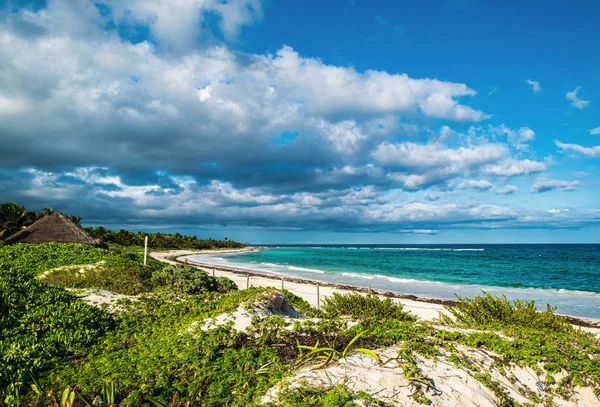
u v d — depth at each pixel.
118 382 5.91
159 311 11.77
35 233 29.17
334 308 13.96
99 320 10.45
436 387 5.02
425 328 7.34
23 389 6.38
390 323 7.83
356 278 41.78
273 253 124.44
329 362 5.85
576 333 9.05
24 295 10.77
